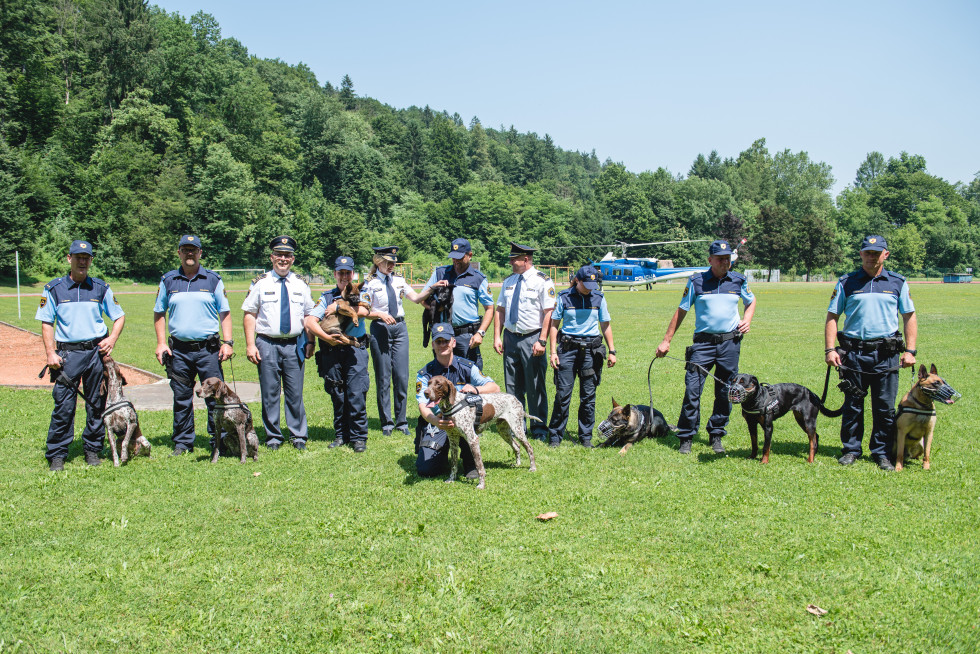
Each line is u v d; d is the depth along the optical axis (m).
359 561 4.71
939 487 6.32
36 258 56.81
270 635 3.81
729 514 5.60
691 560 4.70
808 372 13.12
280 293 7.86
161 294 7.65
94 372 7.19
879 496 6.05
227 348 8.00
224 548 4.95
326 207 94.88
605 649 3.64
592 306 7.89
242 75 103.62
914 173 147.25
